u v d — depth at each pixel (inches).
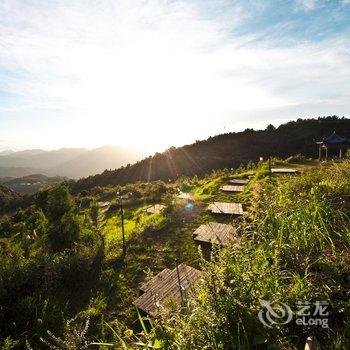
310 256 166.1
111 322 223.3
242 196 504.4
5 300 244.1
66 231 438.6
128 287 271.1
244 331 112.7
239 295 130.6
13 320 224.7
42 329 213.2
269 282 139.6
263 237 193.2
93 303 253.1
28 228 644.1
